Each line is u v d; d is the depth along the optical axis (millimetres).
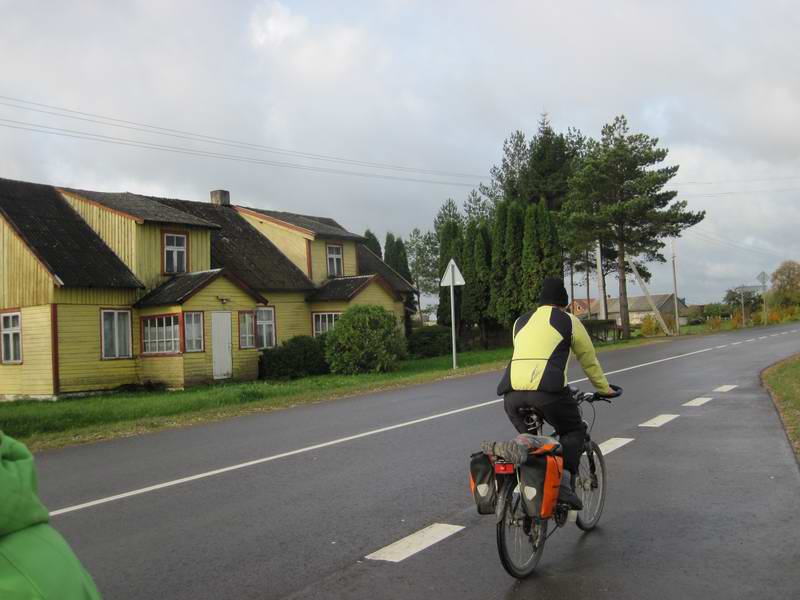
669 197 42719
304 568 4883
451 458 8406
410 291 38375
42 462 9617
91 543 5633
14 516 1559
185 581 4715
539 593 4332
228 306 25766
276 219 32906
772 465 7383
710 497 6270
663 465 7570
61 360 22844
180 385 23891
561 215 45781
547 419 4816
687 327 76938
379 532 5641
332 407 14305
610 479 7043
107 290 24281
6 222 24109
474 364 26766
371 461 8406
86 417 15305
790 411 10562
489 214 59531
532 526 4641
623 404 12414
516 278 36500
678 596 4191
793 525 5414
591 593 4297
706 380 15977
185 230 26797
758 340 32469
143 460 9281
